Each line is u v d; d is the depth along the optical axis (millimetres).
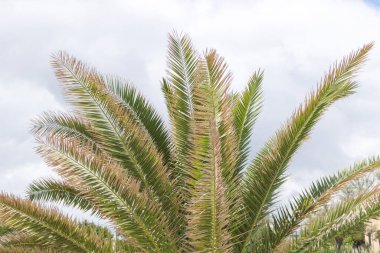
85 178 8859
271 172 10172
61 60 10023
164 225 9289
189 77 11383
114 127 10172
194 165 8016
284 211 10062
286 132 9977
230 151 9406
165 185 10422
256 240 10391
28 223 9367
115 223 8961
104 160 9594
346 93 9844
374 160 9953
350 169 10336
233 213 9172
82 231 9656
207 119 7812
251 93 12141
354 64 9516
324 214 9844
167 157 12195
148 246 9234
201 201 7676
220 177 7453
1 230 12148
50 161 8875
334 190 9398
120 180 8961
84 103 9992
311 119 9812
